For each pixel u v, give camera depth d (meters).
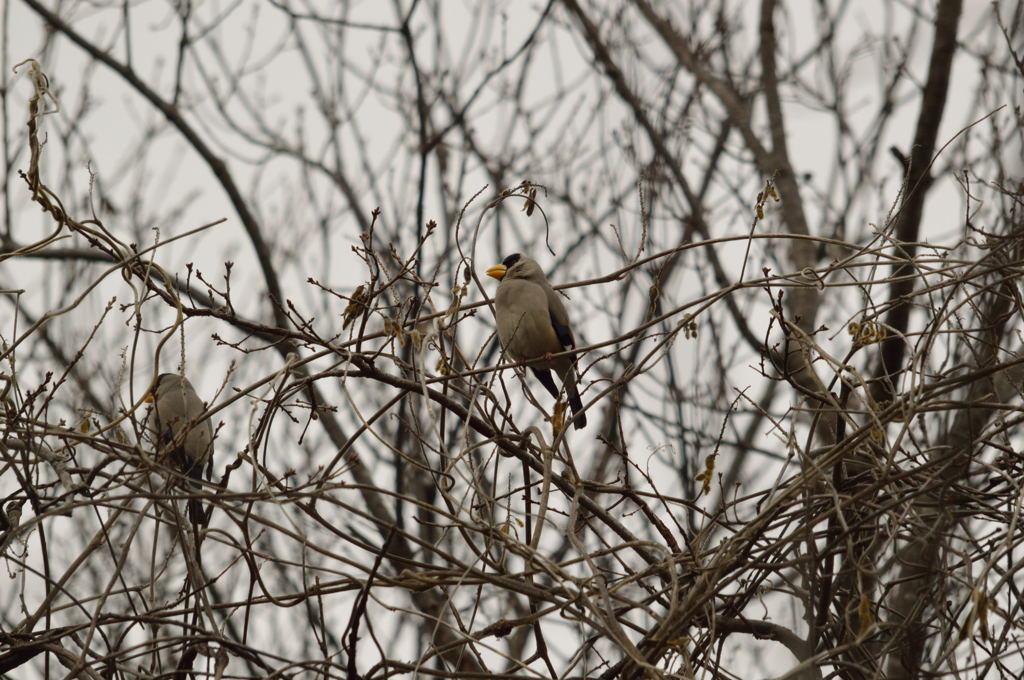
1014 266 9.59
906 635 9.02
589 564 8.65
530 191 10.61
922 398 9.05
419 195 18.27
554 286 11.44
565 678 8.60
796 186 16.89
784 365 9.67
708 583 8.92
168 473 9.18
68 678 8.70
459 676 9.02
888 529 9.48
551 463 9.55
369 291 9.89
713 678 9.58
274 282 19.22
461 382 11.03
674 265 17.95
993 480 10.18
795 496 9.12
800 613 10.40
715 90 18.97
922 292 9.48
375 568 9.11
